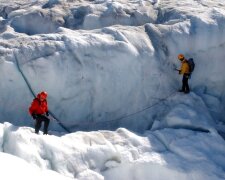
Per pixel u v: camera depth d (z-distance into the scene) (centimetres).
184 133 1289
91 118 1348
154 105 1406
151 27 1473
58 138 1167
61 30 1448
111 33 1425
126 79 1377
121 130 1266
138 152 1195
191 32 1452
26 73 1283
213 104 1441
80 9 1596
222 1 1731
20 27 1539
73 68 1316
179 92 1424
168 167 1151
